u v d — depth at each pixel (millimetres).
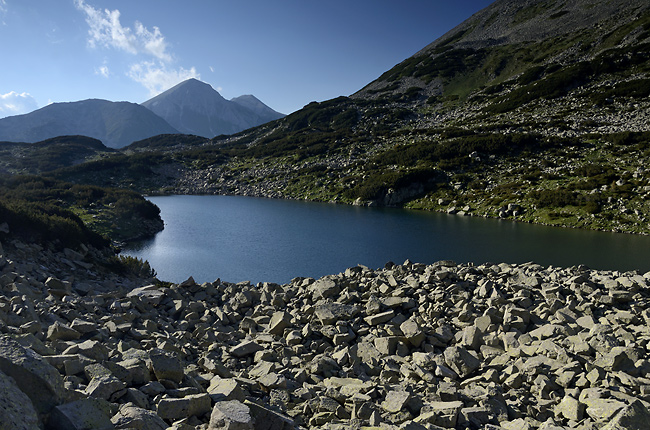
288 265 42125
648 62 119000
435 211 83938
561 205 69375
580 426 7719
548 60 149500
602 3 172875
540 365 10156
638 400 7500
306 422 8461
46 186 76625
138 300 17922
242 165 147250
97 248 35500
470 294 18016
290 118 198625
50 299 15297
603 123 97125
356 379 10539
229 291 22188
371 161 115188
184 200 107562
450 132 115750
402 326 14102
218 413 6336
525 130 105250
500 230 61812
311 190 112500
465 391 9617
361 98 193000
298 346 13523
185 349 12633
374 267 41438
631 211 61562
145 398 7309
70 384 6973
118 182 128625
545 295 16781
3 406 4305
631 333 12039
